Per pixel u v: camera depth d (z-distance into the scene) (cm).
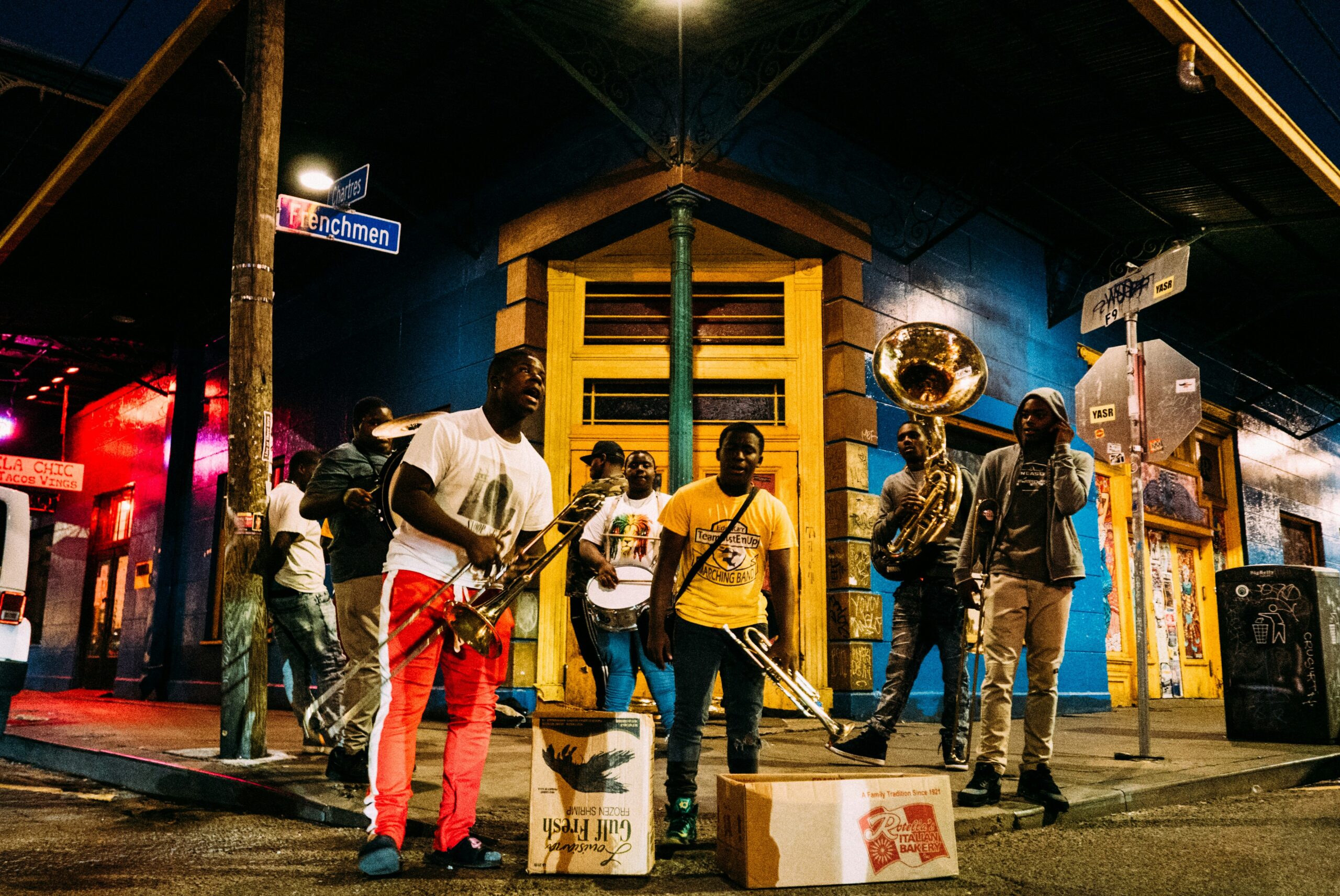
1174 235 1052
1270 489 1504
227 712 512
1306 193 955
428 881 307
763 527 364
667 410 824
